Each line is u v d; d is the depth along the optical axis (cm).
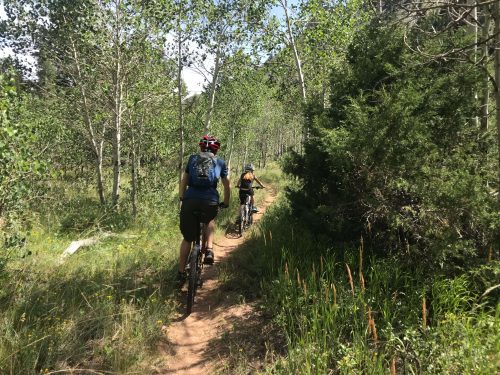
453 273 409
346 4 1186
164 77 1251
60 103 1312
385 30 579
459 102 507
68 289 444
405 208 434
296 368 304
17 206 601
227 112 2103
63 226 916
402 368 302
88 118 1205
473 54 530
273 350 350
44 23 1256
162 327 397
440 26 589
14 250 541
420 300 375
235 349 361
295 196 628
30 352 304
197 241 469
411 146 444
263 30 1263
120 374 308
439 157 455
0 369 285
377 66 569
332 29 1157
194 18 1158
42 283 475
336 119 592
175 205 1269
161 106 1309
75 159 1562
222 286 511
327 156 536
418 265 433
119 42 1060
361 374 287
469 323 327
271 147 4672
